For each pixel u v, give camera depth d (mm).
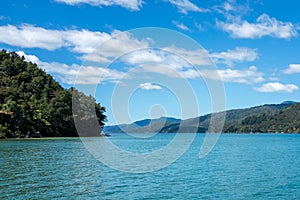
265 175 42250
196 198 29391
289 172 45188
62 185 33375
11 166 46188
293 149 94312
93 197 28969
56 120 152625
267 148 98062
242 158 64562
